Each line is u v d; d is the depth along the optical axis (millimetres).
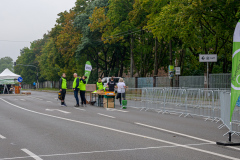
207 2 27062
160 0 36719
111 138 10180
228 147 8867
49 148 8680
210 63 36344
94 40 51344
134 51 49969
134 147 8797
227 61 42344
